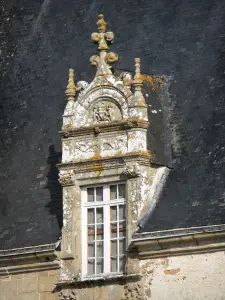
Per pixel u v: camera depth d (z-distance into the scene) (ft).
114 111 143.54
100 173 142.72
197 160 141.18
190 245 135.44
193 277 135.23
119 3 159.12
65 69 157.17
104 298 139.64
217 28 149.89
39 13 164.76
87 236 142.51
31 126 154.71
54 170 149.59
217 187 137.69
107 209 142.10
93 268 141.49
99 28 147.84
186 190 139.33
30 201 148.66
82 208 143.23
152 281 137.18
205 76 146.92
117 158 141.90
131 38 154.92
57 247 142.92
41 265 143.64
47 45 160.76
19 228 147.13
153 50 152.35
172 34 152.56
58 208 146.61
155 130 144.15
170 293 136.15
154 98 146.92
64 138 145.07
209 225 134.41
